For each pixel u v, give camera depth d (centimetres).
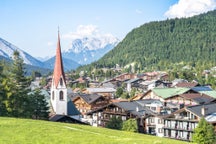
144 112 12812
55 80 13138
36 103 11125
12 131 6175
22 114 10269
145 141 5925
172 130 11906
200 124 9331
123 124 11312
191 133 11369
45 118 11281
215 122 10581
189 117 11550
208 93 17488
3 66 10738
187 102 15975
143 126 12619
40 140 5622
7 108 9975
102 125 13688
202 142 9194
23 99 10444
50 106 13275
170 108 14038
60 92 13162
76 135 6144
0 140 5484
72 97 19100
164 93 17350
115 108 13375
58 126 7188
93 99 17562
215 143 9244
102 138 5988
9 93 10006
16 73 10719
